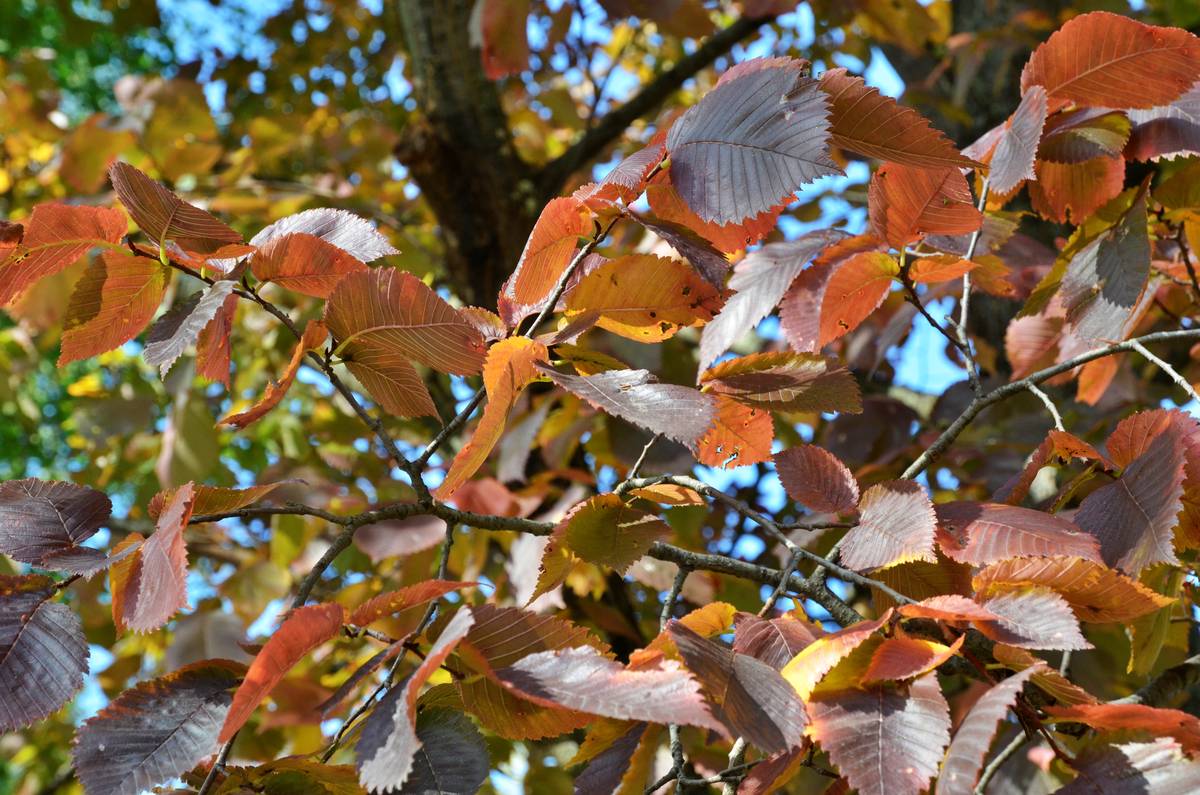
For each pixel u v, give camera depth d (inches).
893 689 33.5
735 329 45.5
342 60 155.8
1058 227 85.1
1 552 36.2
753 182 35.8
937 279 44.7
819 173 35.3
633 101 95.6
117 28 141.9
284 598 96.7
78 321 38.9
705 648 33.8
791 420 91.7
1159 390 81.4
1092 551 35.9
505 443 73.4
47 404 196.2
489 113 93.4
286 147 115.1
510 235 92.2
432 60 92.8
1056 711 33.5
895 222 42.1
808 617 37.9
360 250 39.6
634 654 34.4
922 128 37.4
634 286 38.9
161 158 104.1
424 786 34.0
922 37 101.4
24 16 198.2
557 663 33.1
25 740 130.7
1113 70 42.6
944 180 41.0
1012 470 77.2
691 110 37.3
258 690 33.1
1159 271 49.0
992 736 32.0
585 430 73.9
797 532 68.9
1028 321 55.2
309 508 37.3
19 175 131.0
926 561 37.5
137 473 123.1
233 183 112.0
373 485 99.3
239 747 83.4
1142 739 33.4
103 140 103.3
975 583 36.1
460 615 33.0
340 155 117.0
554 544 38.4
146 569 35.0
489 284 92.1
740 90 36.7
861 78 37.3
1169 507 37.7
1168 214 45.9
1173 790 32.4
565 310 39.4
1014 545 36.6
